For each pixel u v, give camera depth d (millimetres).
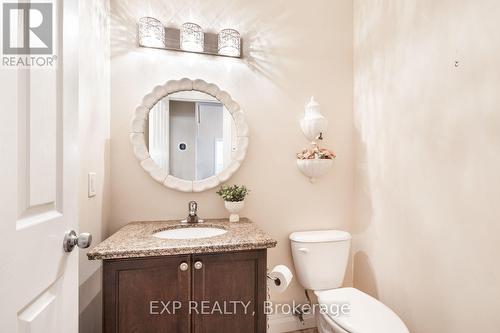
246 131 1686
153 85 1580
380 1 1641
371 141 1729
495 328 995
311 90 1854
